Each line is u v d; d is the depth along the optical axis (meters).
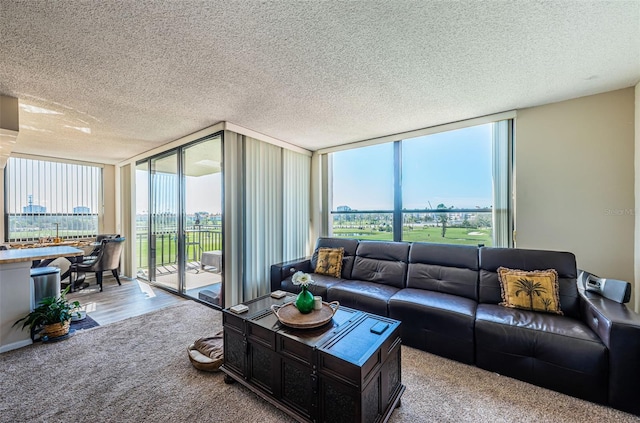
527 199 2.79
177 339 2.50
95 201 5.51
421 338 2.31
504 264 2.53
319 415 1.43
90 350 2.30
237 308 1.96
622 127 2.40
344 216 4.38
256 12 1.43
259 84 2.26
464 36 1.66
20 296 2.42
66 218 5.15
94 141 3.94
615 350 1.59
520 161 2.83
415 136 3.52
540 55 1.87
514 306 2.24
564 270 2.28
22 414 1.57
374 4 1.39
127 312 3.27
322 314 1.86
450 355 2.17
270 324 1.73
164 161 4.38
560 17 1.49
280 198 4.05
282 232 4.07
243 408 1.62
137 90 2.35
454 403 1.67
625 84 2.31
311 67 2.01
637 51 1.82
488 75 2.14
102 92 2.38
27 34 1.58
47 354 2.24
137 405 1.64
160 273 4.46
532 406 1.64
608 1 1.38
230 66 1.98
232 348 1.88
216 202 3.54
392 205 3.83
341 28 1.58
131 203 5.05
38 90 2.32
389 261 3.21
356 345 1.48
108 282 4.75
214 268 3.68
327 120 3.17
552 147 2.68
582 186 2.56
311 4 1.38
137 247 5.04
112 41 1.67
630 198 2.38
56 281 2.81
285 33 1.62
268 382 1.67
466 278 2.64
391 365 1.60
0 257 2.44
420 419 1.54
